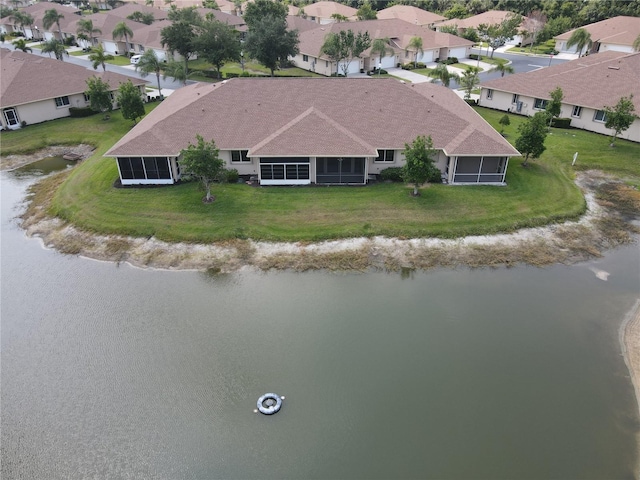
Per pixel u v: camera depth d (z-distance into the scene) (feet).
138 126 121.49
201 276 83.10
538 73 161.27
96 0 451.94
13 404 58.95
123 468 51.21
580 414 56.65
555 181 111.45
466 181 109.91
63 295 78.74
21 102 149.48
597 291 78.79
